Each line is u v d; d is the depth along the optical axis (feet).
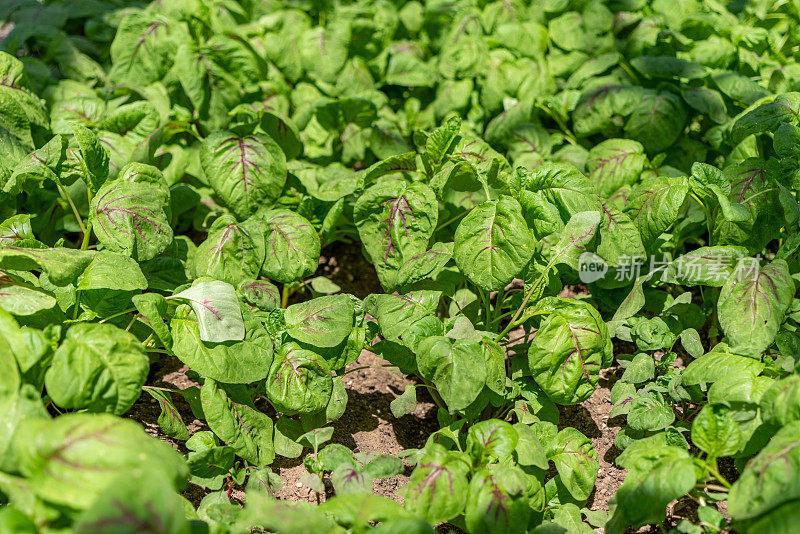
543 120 6.87
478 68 6.82
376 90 6.91
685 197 6.07
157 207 6.01
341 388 5.97
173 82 6.69
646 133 6.50
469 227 5.94
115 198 5.96
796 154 6.08
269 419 5.95
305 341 5.93
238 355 5.89
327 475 5.96
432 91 7.03
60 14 7.09
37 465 5.45
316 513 5.63
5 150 6.21
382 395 6.21
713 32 6.84
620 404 5.97
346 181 6.37
